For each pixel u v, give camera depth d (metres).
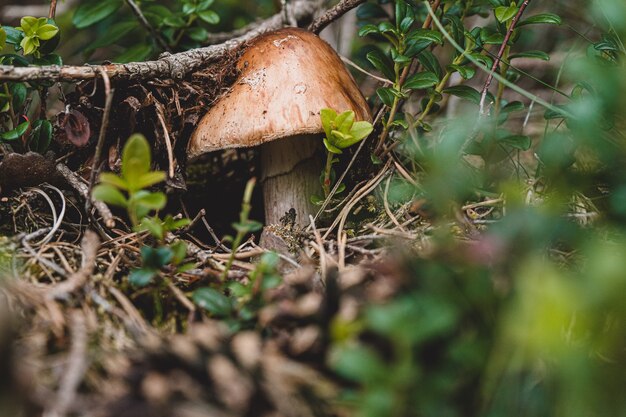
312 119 0.40
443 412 0.31
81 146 0.40
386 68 0.43
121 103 0.41
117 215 0.42
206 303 0.35
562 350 0.31
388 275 0.35
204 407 0.32
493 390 0.32
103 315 0.35
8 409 0.32
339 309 0.34
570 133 0.43
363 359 0.31
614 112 0.36
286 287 0.36
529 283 0.32
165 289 0.37
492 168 0.44
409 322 0.32
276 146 0.43
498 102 0.44
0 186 0.40
